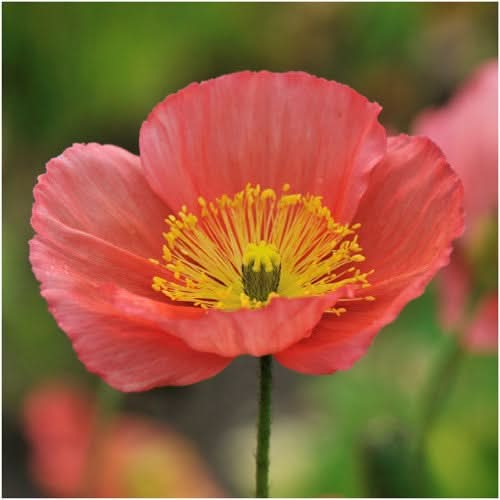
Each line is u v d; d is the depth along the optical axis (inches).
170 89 37.0
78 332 21.4
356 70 38.1
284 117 22.5
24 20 34.8
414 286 21.1
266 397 21.5
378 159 22.0
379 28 37.4
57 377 34.2
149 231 22.5
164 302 22.2
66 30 35.3
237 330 21.1
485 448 27.5
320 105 22.4
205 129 22.5
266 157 22.5
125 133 38.1
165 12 35.5
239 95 22.5
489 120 25.5
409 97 38.4
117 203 22.4
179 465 30.2
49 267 21.7
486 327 25.4
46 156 37.4
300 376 37.3
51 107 36.6
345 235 22.3
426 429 24.4
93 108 36.9
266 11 36.5
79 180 22.3
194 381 21.4
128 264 22.2
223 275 22.5
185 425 37.1
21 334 33.8
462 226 21.4
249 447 34.5
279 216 22.4
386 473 23.7
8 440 34.8
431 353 28.8
